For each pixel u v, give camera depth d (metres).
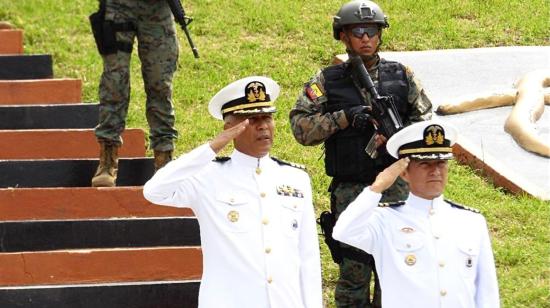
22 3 22.84
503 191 17.17
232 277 10.30
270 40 21.73
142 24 14.50
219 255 10.37
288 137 18.20
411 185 10.30
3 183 15.15
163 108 14.78
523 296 14.03
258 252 10.33
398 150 10.29
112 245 14.07
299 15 22.77
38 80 17.86
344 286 12.71
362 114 12.15
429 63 20.47
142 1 14.40
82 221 14.04
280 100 19.48
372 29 12.53
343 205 12.55
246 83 10.59
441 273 10.06
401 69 12.71
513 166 17.58
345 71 12.61
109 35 14.34
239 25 22.25
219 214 10.43
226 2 23.22
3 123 16.83
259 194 10.52
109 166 14.70
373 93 12.19
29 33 21.53
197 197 10.52
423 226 10.20
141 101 19.27
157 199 10.27
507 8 23.39
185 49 21.14
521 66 20.39
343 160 12.46
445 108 18.88
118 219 14.16
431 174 10.16
